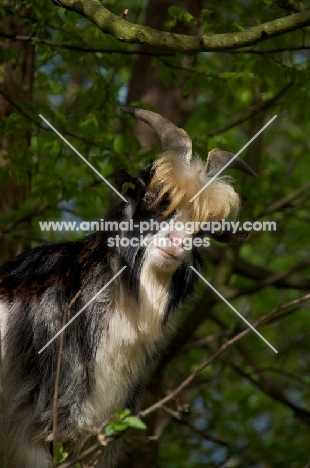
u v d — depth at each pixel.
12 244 11.72
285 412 14.74
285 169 16.72
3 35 10.20
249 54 11.02
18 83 11.47
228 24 10.58
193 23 10.72
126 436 6.58
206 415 14.21
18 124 10.69
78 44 11.00
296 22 8.81
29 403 8.29
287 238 15.80
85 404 8.25
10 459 8.34
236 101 14.71
